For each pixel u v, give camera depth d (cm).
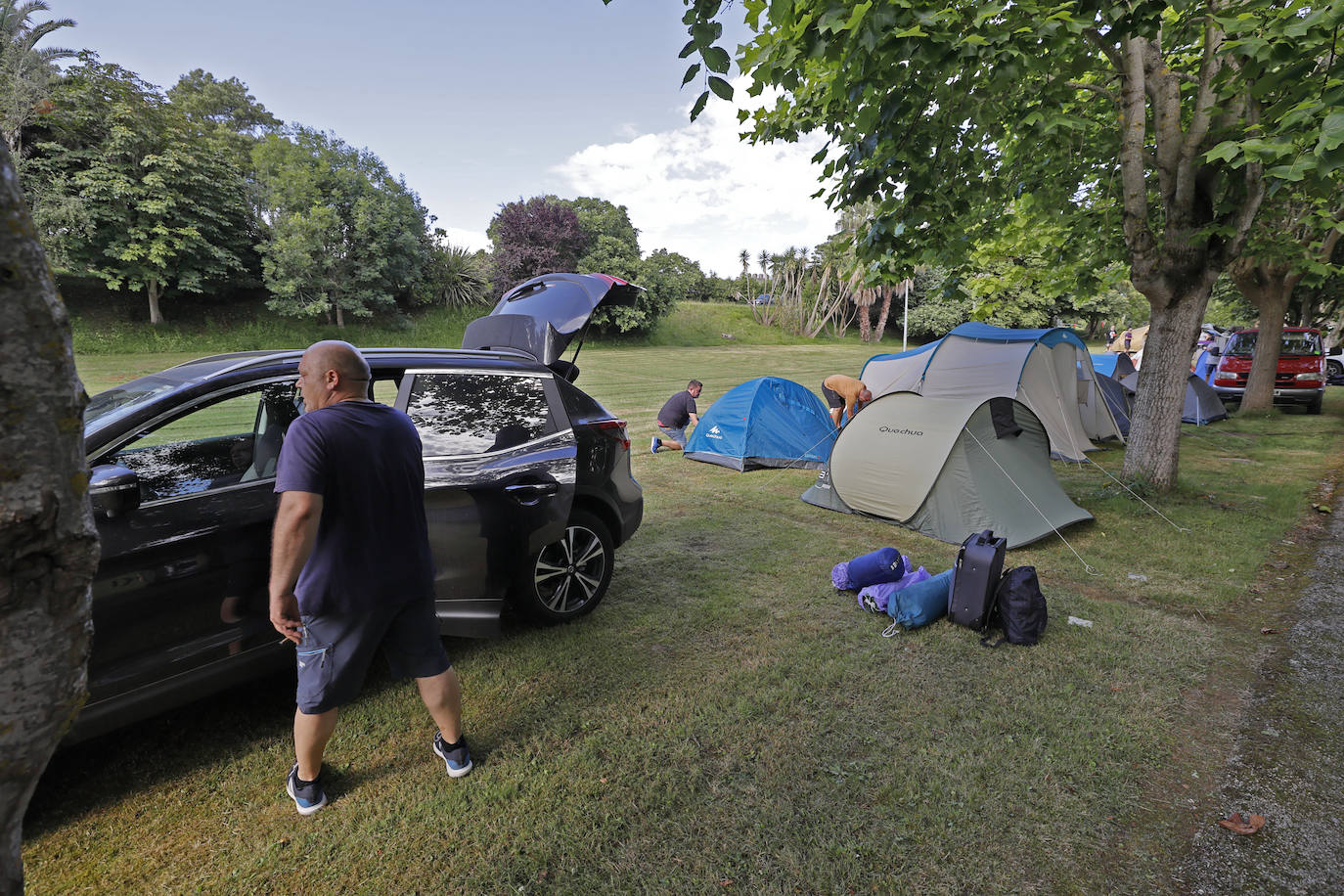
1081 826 235
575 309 444
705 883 208
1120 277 814
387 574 222
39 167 2473
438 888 205
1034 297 4038
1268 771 266
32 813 233
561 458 366
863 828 232
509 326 443
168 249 2548
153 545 241
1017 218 788
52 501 82
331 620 219
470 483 325
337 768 261
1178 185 600
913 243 596
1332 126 370
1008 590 375
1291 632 387
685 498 701
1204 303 643
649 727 290
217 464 269
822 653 359
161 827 229
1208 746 282
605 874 211
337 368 223
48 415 81
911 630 390
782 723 294
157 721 290
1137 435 692
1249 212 585
